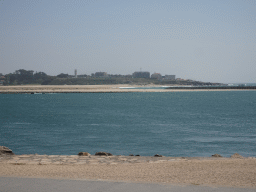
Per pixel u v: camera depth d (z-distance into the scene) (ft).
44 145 89.92
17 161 42.55
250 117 181.78
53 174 30.76
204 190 22.36
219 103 342.64
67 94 625.41
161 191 21.99
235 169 33.86
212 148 85.76
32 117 182.91
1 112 220.84
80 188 22.77
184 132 117.08
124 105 307.37
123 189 22.52
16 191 21.90
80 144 91.40
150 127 132.46
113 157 47.73
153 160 45.09
